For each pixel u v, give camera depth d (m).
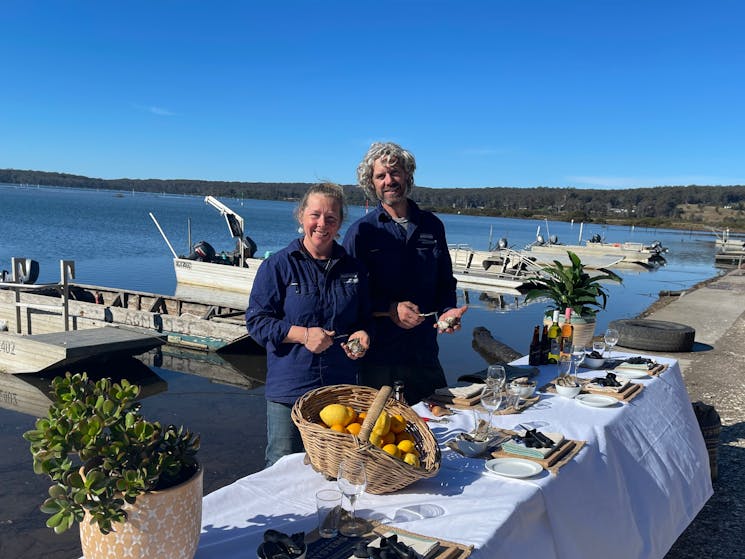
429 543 1.63
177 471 1.42
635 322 9.33
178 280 19.83
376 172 3.25
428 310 3.45
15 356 8.69
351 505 1.80
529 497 2.02
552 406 3.12
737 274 24.08
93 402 1.41
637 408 3.24
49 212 75.81
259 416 7.37
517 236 69.44
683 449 3.33
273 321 2.56
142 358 10.22
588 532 2.24
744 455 4.74
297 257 2.62
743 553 3.35
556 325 4.16
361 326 2.82
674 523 2.91
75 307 11.17
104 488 1.28
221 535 1.74
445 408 3.01
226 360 10.26
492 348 11.05
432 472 2.01
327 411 2.19
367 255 3.32
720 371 7.54
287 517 1.86
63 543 4.31
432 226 3.45
